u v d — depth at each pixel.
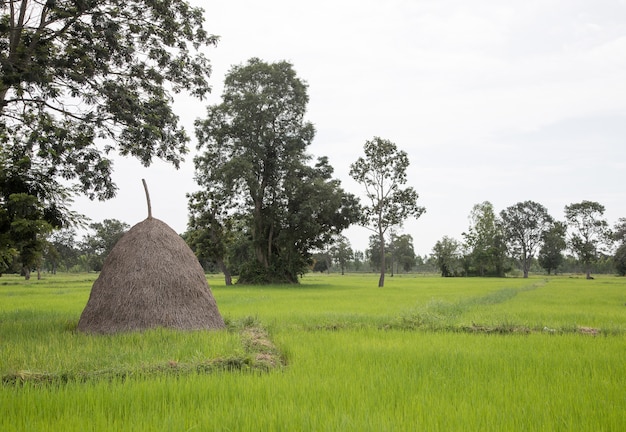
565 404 5.84
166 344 9.55
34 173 15.38
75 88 15.16
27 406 5.62
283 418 5.21
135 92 17.61
